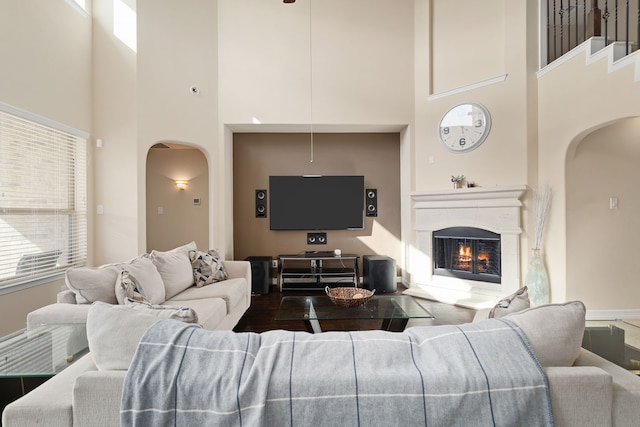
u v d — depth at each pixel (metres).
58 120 3.48
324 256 4.91
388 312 2.51
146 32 4.11
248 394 0.88
